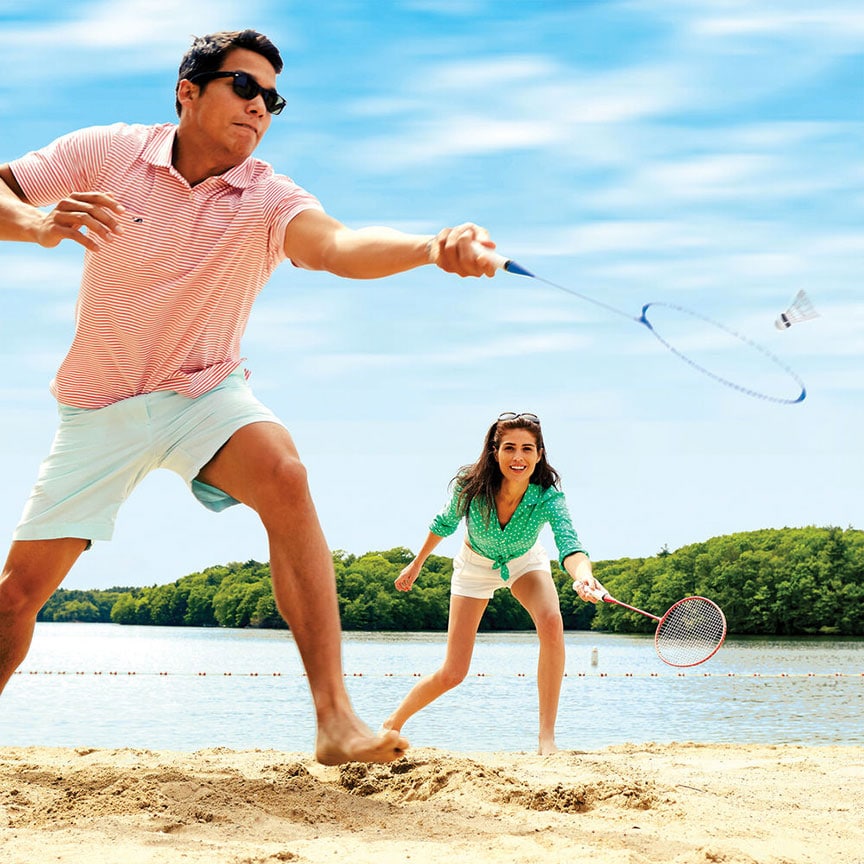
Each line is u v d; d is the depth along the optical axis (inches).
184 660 1182.9
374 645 1990.7
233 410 145.6
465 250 111.4
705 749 239.8
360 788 152.6
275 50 147.1
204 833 115.8
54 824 117.8
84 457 148.1
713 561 3390.7
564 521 232.2
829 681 765.9
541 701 230.7
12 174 144.7
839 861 109.3
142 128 149.3
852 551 3321.9
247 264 147.9
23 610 149.3
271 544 139.3
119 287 143.6
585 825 125.2
